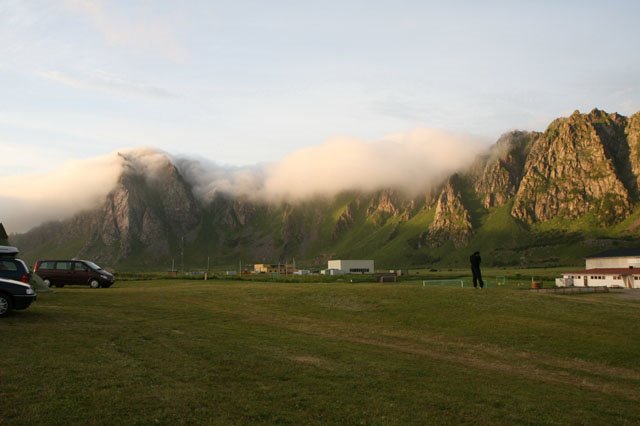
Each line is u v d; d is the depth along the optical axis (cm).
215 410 1300
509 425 1359
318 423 1254
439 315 3606
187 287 5812
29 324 2459
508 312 3688
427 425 1298
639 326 3288
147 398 1359
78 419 1173
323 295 4469
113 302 3884
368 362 2084
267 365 1877
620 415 1577
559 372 2297
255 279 10812
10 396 1312
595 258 13562
